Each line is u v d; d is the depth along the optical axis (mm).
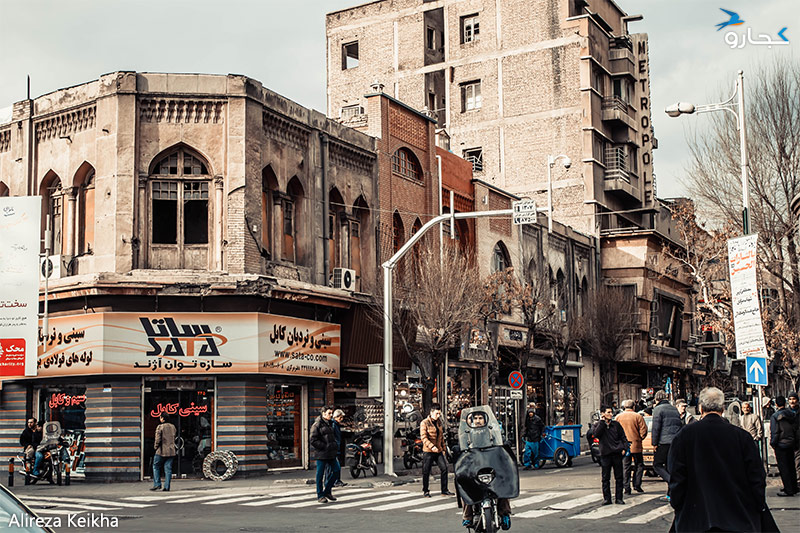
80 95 26516
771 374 57844
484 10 55344
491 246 39969
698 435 7777
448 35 56219
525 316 35250
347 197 31078
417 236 25750
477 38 55531
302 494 20297
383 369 25562
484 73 54938
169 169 25984
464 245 38469
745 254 19094
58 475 23469
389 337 25562
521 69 53875
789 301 32531
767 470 21906
